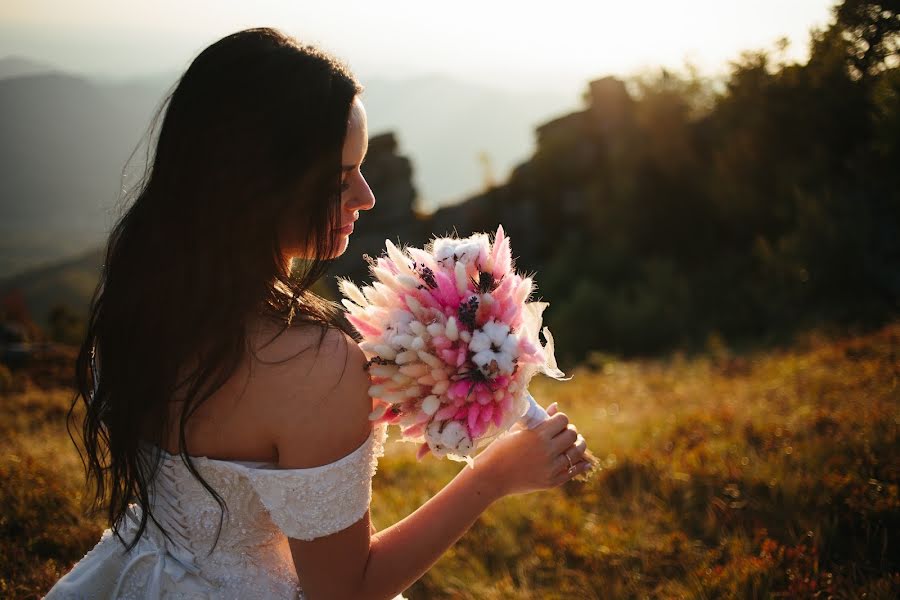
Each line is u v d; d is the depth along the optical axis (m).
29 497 3.35
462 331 1.30
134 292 1.25
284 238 1.26
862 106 5.12
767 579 2.62
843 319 10.95
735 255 16.84
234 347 1.19
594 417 6.30
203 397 1.20
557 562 3.15
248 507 1.32
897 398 4.33
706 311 15.86
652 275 17.98
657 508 3.49
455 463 4.59
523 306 1.42
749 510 3.30
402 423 1.33
